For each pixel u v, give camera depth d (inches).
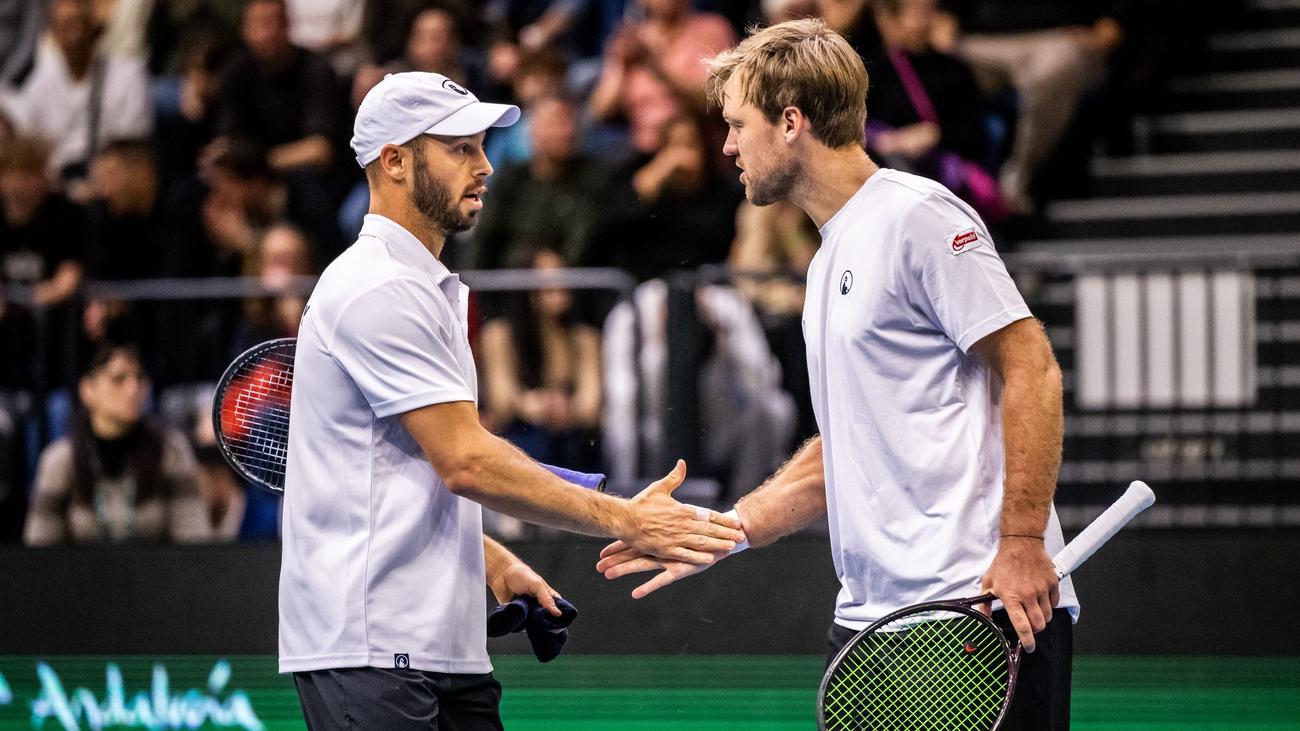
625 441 748.0
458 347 359.9
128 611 755.4
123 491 765.9
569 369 755.4
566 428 751.7
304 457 353.1
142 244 864.9
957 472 351.3
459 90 359.3
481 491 346.0
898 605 357.1
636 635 745.6
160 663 746.8
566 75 901.2
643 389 746.8
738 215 822.5
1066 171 939.3
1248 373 766.5
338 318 347.6
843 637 370.9
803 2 864.9
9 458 781.3
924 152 832.9
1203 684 697.6
